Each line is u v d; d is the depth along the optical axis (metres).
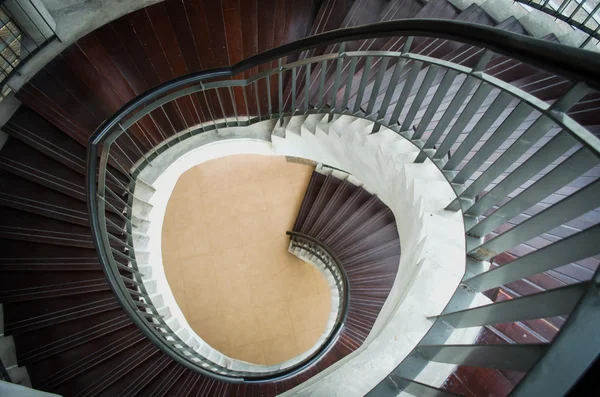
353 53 2.98
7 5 3.55
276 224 6.97
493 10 3.82
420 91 2.63
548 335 1.80
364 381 2.53
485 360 1.36
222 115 4.45
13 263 3.53
